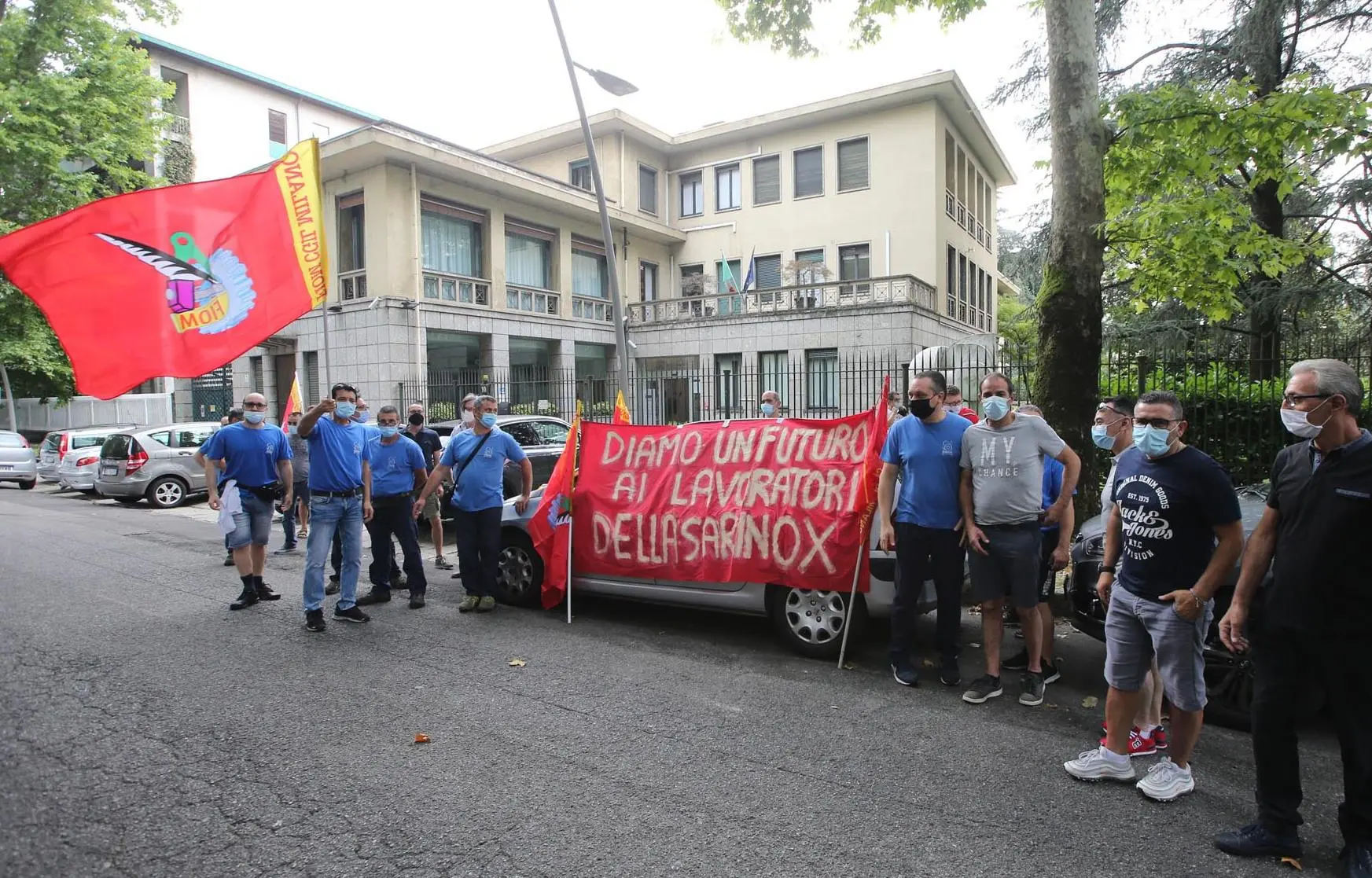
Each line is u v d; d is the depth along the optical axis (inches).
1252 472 322.7
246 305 232.5
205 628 248.8
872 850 121.7
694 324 963.3
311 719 174.4
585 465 268.1
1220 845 122.5
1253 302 508.7
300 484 398.6
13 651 223.9
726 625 255.3
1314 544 115.6
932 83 887.7
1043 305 283.4
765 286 1036.5
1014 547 182.4
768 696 189.8
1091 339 277.4
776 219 1019.3
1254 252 323.9
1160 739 161.5
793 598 225.6
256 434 276.4
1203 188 320.2
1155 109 273.6
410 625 254.5
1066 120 277.3
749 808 135.2
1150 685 160.1
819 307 904.3
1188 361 342.3
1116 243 321.7
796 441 235.5
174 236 225.1
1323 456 117.9
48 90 747.4
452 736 165.8
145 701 185.0
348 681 199.8
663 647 230.7
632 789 142.0
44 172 762.2
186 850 121.5
